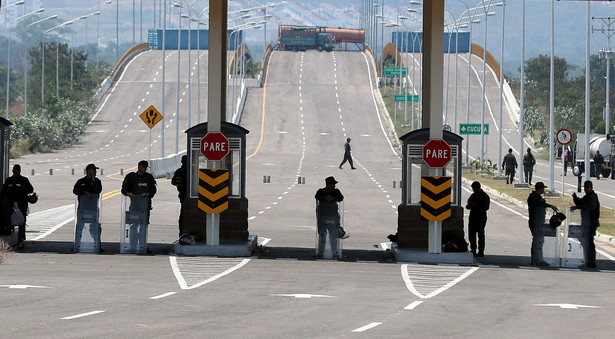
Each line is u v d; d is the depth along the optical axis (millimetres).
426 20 75250
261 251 68062
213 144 65500
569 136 125125
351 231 86375
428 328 36562
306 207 109125
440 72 65938
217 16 66125
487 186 148750
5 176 69625
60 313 38188
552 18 135875
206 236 65688
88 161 197125
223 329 34969
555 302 45969
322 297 45438
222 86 73875
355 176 166625
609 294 50000
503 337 34781
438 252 65000
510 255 70875
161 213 97188
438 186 64875
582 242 65312
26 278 49594
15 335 32688
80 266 55969
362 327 36375
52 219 87750
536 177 184750
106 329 34312
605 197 136750
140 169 64625
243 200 68562
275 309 40844
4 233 66375
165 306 40844
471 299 46250
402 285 51594
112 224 84500
